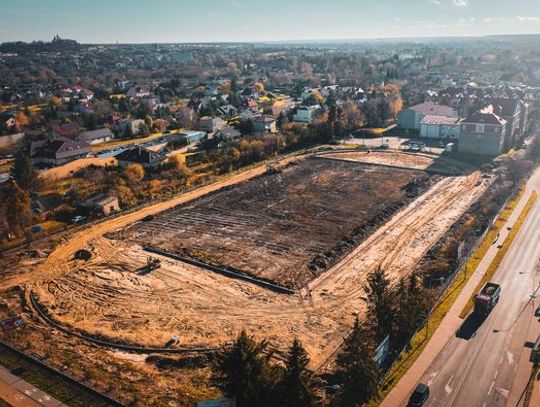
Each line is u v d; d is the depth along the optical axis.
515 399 34.56
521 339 41.12
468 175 89.81
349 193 82.62
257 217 72.94
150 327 45.50
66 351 41.62
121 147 119.50
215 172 96.75
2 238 65.50
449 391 35.44
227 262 58.28
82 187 86.88
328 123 121.44
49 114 160.00
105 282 54.41
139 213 75.75
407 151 107.62
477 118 101.19
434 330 42.44
